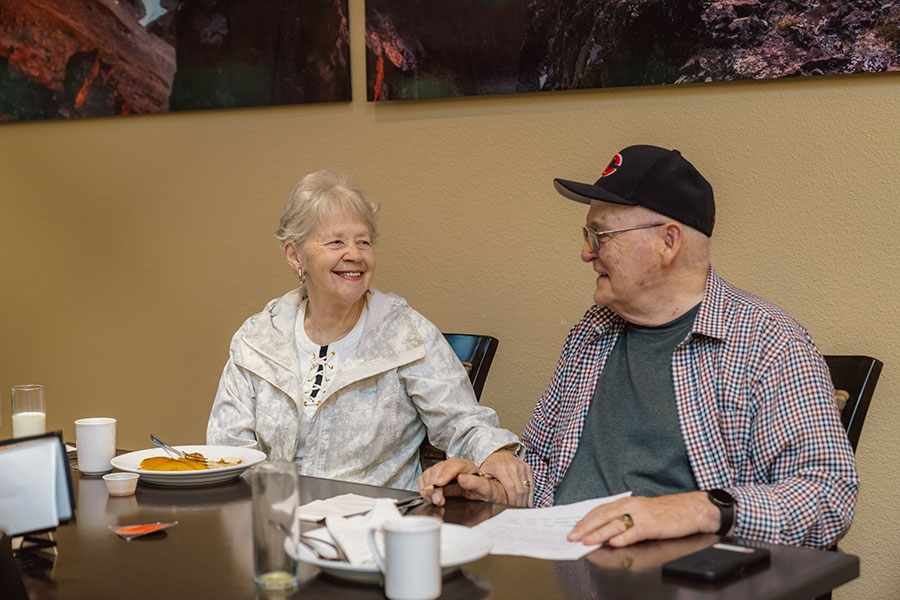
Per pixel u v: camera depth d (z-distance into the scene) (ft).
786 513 4.45
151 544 4.32
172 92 9.75
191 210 9.94
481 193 8.34
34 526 4.22
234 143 9.61
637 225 5.31
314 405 6.49
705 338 5.24
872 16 6.55
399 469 6.56
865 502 6.93
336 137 9.04
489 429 6.01
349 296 6.47
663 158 5.37
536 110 8.01
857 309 6.87
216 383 9.94
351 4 8.78
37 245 10.95
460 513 4.71
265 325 6.82
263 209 9.50
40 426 6.05
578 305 7.96
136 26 9.86
